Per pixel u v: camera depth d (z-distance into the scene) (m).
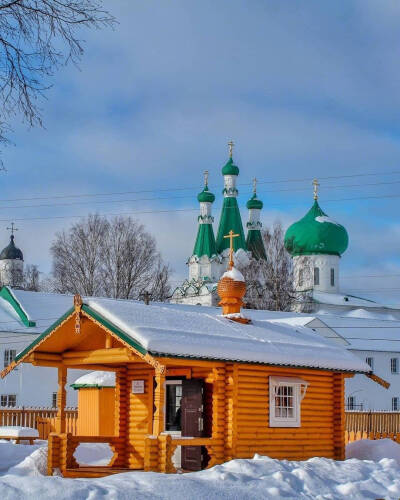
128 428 22.17
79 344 21.52
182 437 20.61
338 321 72.50
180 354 18.70
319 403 23.16
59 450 20.61
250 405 20.83
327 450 23.12
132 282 71.50
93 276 70.56
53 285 76.56
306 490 17.38
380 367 70.25
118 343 20.61
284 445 21.67
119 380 22.44
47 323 58.31
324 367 22.55
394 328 74.75
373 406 68.69
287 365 21.34
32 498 13.47
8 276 108.75
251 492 16.25
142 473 16.36
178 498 14.91
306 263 92.25
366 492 17.89
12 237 112.19
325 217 94.25
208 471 17.52
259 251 98.19
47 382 55.88
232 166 102.50
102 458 25.48
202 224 103.31
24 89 15.52
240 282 23.70
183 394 21.23
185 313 21.83
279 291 74.50
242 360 20.19
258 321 24.06
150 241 73.81
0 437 28.56
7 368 21.66
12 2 15.00
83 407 33.38
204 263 101.12
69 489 14.07
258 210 102.31
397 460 24.62
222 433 20.36
